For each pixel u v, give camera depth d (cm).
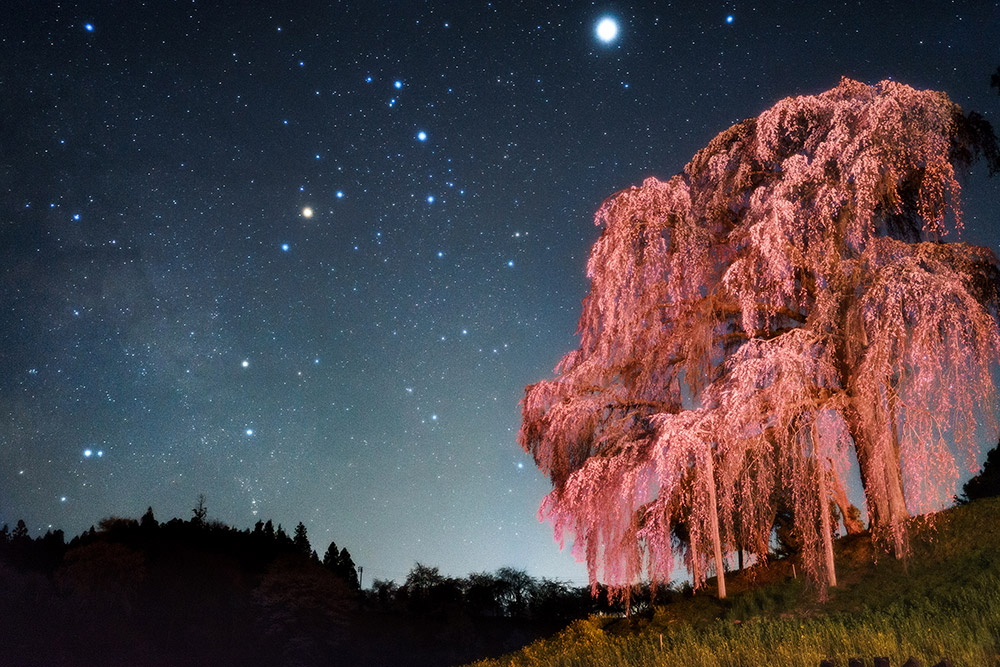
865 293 2005
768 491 2053
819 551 1978
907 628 1500
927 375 1883
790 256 2108
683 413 2122
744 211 2416
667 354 2395
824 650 1418
